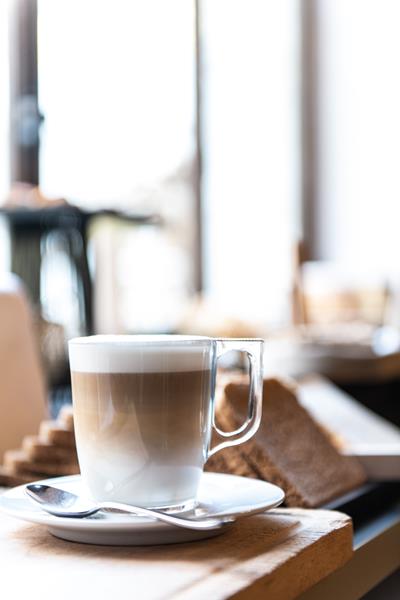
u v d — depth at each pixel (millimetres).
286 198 6082
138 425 560
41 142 3996
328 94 6266
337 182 6238
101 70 4320
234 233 5488
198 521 537
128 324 4535
